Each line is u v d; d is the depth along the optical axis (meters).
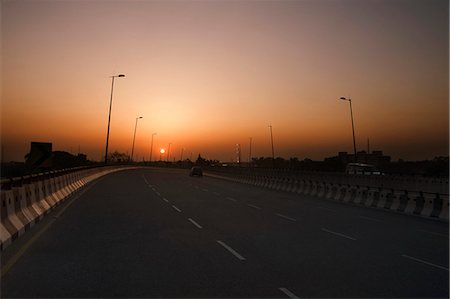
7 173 20.30
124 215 17.53
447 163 53.69
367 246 11.95
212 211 20.00
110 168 69.44
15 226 11.95
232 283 7.74
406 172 55.56
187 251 10.60
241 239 12.52
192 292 7.15
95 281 7.71
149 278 7.98
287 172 46.09
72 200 23.14
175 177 61.59
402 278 8.38
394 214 21.58
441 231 15.63
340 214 20.61
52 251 10.23
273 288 7.48
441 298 7.10
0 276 7.95
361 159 76.38
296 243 12.09
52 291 7.09
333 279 8.17
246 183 53.16
